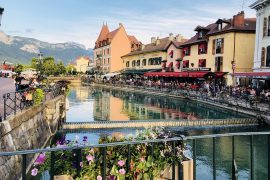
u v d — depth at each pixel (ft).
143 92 192.03
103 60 344.28
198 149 59.88
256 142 66.69
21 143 42.73
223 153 57.52
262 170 49.19
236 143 65.31
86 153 16.10
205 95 132.26
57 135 72.08
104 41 341.82
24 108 50.96
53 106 68.33
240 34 154.40
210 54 170.30
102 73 335.06
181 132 79.82
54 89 82.33
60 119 81.66
